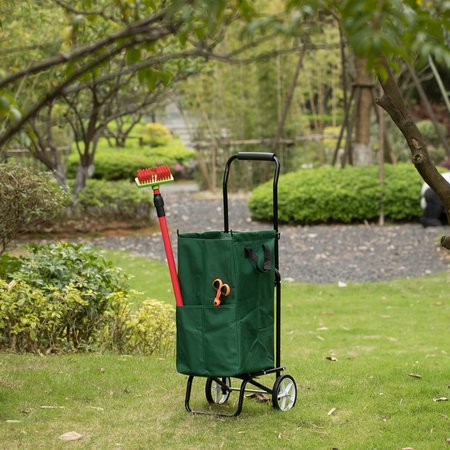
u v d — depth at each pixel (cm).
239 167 2648
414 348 870
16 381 640
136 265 1470
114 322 805
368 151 2095
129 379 662
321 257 1526
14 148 1922
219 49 2441
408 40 240
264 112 2589
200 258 539
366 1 215
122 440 520
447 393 639
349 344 898
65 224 1825
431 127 3200
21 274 777
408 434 541
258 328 554
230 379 637
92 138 1858
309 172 2033
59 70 1063
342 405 610
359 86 1905
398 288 1261
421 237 1697
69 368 687
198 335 541
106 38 253
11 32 1233
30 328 741
